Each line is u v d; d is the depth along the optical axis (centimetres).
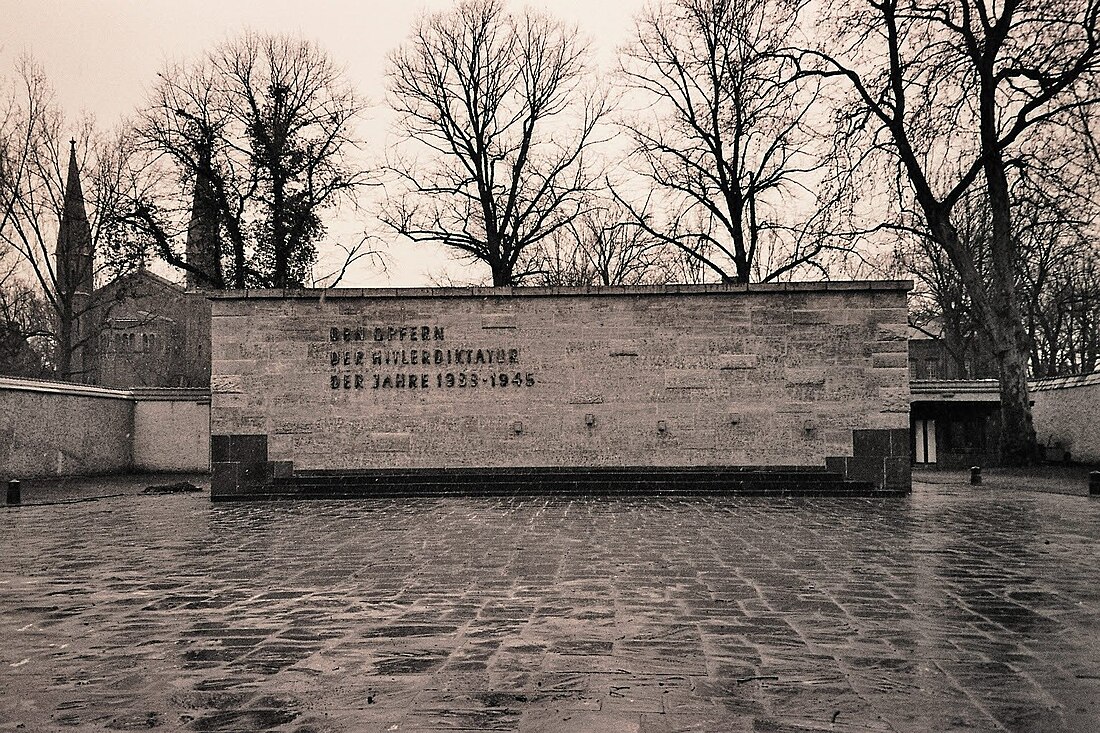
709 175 3825
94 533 1581
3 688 609
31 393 3447
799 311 2403
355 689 595
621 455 2438
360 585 995
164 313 6147
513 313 2464
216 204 4028
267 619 823
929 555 1200
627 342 2444
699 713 538
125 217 3962
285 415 2459
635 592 934
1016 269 3684
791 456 2395
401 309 2470
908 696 571
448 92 4097
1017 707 548
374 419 2466
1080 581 994
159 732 515
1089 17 2806
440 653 689
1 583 1041
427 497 2309
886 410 2375
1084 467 3166
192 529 1631
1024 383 3284
